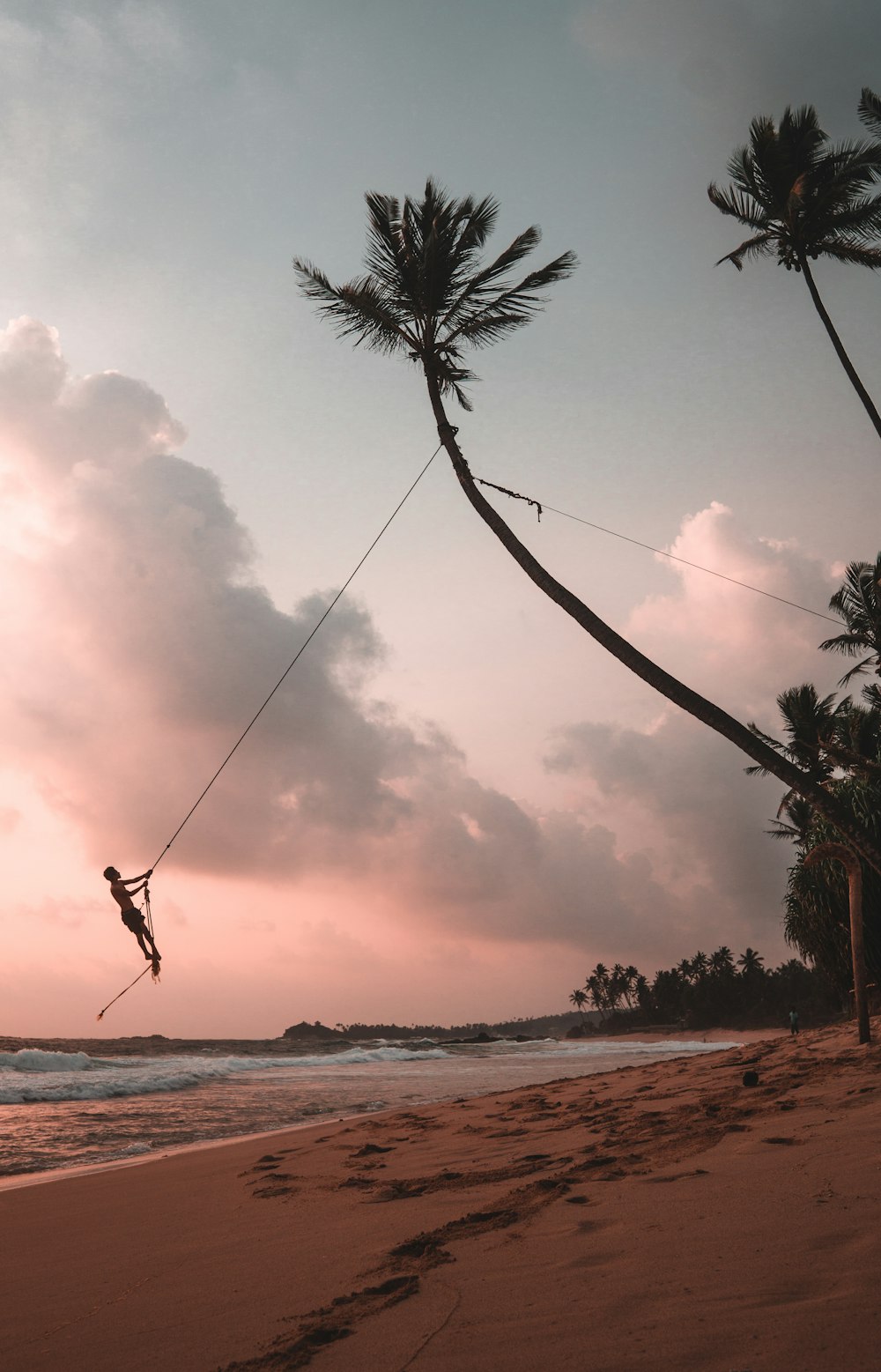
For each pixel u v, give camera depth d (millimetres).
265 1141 14094
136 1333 4250
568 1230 5098
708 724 13969
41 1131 17609
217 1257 5762
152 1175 10867
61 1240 7176
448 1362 3328
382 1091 26750
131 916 12250
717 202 22594
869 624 30953
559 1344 3371
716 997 171750
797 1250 4125
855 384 21125
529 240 17250
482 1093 25625
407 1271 4715
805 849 22531
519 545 15422
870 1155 5898
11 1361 4039
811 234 21812
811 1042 15883
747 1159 6402
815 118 21375
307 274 17203
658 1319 3492
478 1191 6875
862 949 14242
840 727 33375
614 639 14523
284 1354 3629
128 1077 33406
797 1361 2951
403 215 17531
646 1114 10023
